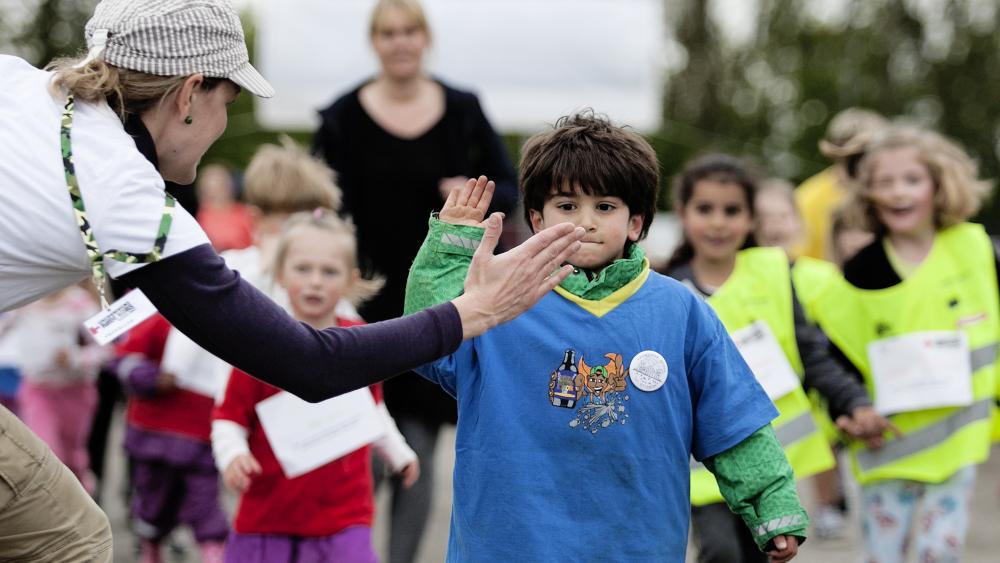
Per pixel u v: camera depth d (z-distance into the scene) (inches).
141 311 166.6
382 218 340.2
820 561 395.2
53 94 166.4
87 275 172.1
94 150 162.7
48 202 160.4
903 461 302.5
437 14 525.3
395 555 314.5
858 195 320.8
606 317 191.2
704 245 297.3
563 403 186.7
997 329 309.0
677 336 193.2
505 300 172.1
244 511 276.5
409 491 317.4
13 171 160.7
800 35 1536.7
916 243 316.2
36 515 184.7
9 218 160.2
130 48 167.3
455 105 346.3
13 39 1455.5
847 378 298.2
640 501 186.7
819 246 526.0
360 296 305.6
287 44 496.7
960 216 315.6
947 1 1402.6
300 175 325.4
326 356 164.7
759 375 282.5
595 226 193.9
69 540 187.8
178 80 169.8
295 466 268.8
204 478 350.3
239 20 176.9
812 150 1427.2
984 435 302.7
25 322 435.2
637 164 195.6
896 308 309.7
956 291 310.2
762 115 1572.3
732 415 193.2
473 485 186.9
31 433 187.3
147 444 350.3
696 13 1657.2
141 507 357.1
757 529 193.6
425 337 168.2
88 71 166.4
